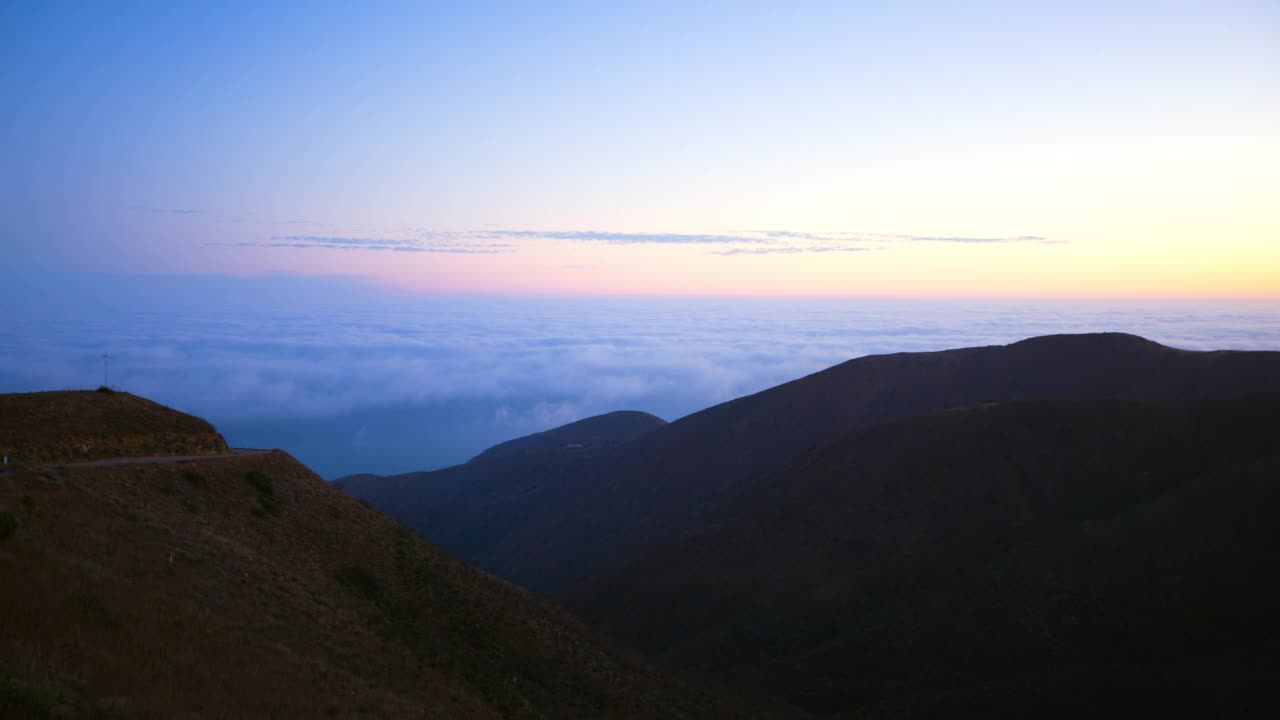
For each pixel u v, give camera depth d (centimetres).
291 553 2664
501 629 3000
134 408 3347
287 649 1952
